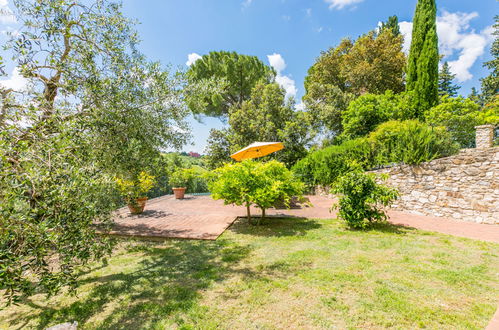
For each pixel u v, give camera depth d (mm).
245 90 20438
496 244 4355
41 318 2553
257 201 5711
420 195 6984
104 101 3752
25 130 2316
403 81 18734
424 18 13945
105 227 3482
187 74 4824
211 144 15281
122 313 2578
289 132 14023
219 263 3844
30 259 1931
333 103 17312
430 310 2416
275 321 2332
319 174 10898
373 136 8891
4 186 1752
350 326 2217
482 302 2551
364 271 3340
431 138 6949
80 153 2811
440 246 4301
